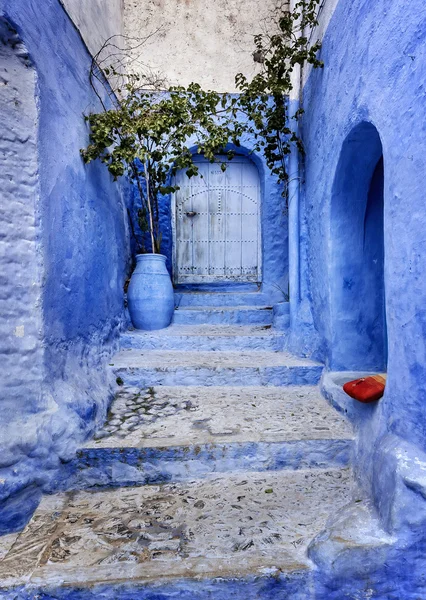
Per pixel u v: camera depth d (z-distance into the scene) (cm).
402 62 188
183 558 167
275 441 240
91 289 310
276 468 241
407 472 168
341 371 320
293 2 482
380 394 219
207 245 545
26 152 216
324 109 334
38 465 214
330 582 160
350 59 265
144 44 514
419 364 173
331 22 312
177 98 369
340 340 320
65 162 263
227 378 336
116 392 317
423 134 168
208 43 521
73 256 271
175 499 214
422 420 171
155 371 332
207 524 191
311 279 387
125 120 332
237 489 222
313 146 376
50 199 235
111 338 365
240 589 158
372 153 287
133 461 232
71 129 279
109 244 373
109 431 254
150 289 422
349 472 237
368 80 230
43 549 174
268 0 525
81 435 235
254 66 521
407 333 183
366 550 161
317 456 243
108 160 351
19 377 212
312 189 380
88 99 321
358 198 310
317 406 295
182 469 235
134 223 508
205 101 385
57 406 227
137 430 256
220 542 177
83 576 158
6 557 170
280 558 167
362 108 239
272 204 520
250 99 401
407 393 183
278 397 313
